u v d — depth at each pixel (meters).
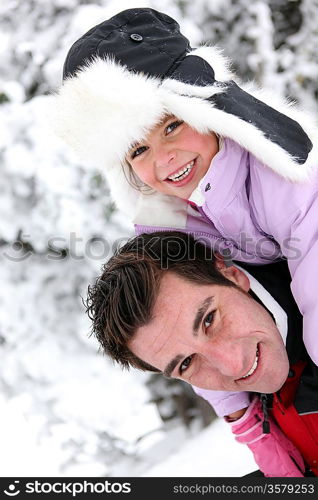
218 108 2.23
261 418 2.48
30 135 4.42
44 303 4.96
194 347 2.06
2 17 4.62
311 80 4.91
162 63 2.25
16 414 5.59
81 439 5.23
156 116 2.22
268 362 2.12
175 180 2.37
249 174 2.41
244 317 2.10
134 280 2.05
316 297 2.15
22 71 4.68
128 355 2.16
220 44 4.84
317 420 2.26
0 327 5.00
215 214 2.39
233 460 3.87
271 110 2.34
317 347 2.12
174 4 4.48
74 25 4.27
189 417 5.49
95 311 2.18
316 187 2.29
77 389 5.11
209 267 2.12
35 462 5.30
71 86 2.27
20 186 4.59
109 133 2.24
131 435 5.28
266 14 4.75
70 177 4.44
